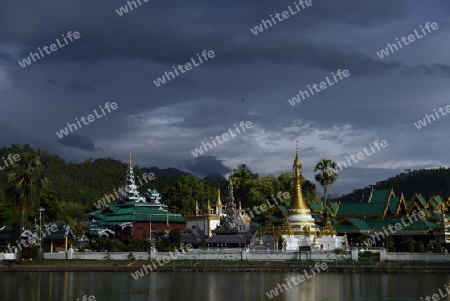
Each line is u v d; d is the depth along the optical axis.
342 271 109.06
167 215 174.62
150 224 166.88
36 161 128.12
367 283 91.38
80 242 154.88
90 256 130.88
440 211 158.50
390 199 159.38
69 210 188.75
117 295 81.62
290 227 134.12
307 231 134.38
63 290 86.88
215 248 140.38
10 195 126.25
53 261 127.31
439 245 123.19
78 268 119.06
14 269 118.56
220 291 84.62
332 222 153.50
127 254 129.62
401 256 117.88
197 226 164.38
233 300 76.62
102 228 171.38
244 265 116.75
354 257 119.44
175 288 88.38
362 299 75.75
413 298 76.31
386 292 81.38
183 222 181.50
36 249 133.25
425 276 100.94
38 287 90.25
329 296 78.56
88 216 179.88
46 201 170.50
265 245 135.12
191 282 95.81
